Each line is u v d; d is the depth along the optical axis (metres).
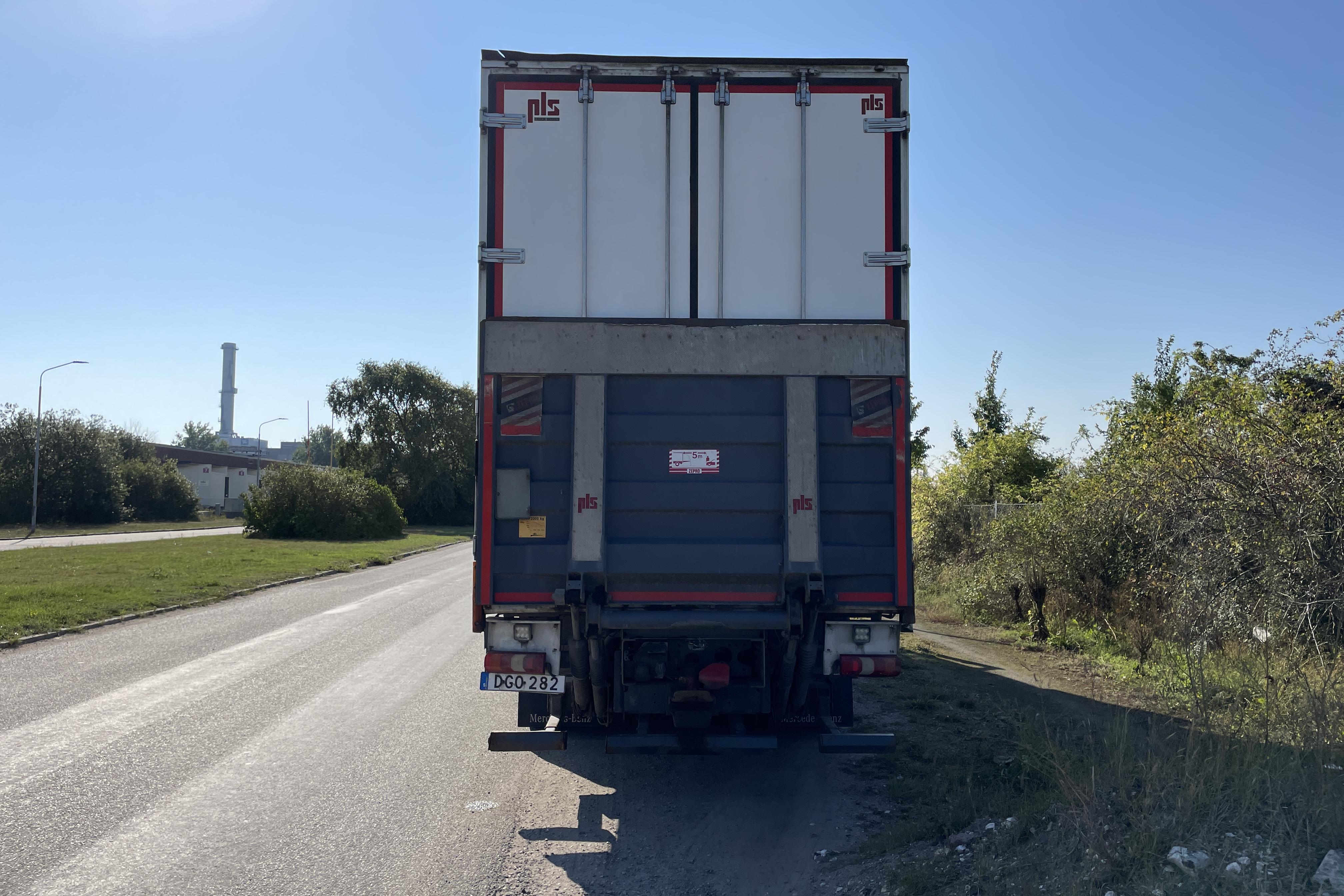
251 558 26.83
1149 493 8.45
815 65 5.54
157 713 7.78
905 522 5.26
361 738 7.06
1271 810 3.93
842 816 5.28
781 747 6.09
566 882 4.36
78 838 4.85
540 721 5.80
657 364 5.25
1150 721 6.11
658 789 5.91
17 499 52.59
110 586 17.25
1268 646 6.89
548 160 5.48
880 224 5.53
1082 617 11.02
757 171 5.53
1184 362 10.34
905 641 11.23
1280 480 7.02
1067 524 10.80
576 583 5.11
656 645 5.56
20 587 16.64
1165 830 3.88
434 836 4.98
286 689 8.84
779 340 5.27
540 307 5.45
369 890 4.24
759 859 4.65
